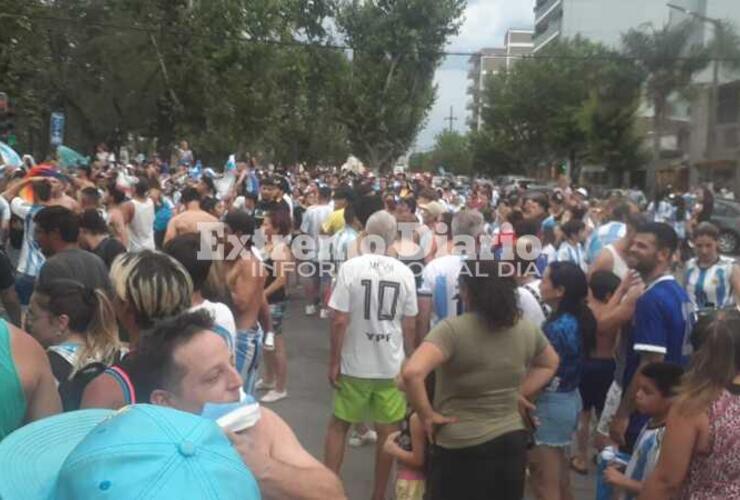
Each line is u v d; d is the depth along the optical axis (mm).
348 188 11328
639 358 4707
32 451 1803
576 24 85812
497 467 3988
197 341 2324
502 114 62312
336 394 5637
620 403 4852
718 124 48094
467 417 4008
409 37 51594
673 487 3227
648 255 4715
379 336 5504
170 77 34500
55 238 5879
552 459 4918
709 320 3303
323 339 10891
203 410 2215
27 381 2617
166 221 11984
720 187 44531
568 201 12695
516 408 4129
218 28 34656
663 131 49156
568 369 4883
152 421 1607
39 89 27891
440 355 3963
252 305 5297
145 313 3387
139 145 35781
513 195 13758
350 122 53125
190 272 4203
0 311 6809
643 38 47812
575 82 59594
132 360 2637
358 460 6578
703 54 46875
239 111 36219
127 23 32406
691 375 3254
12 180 9602
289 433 2328
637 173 53156
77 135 33250
